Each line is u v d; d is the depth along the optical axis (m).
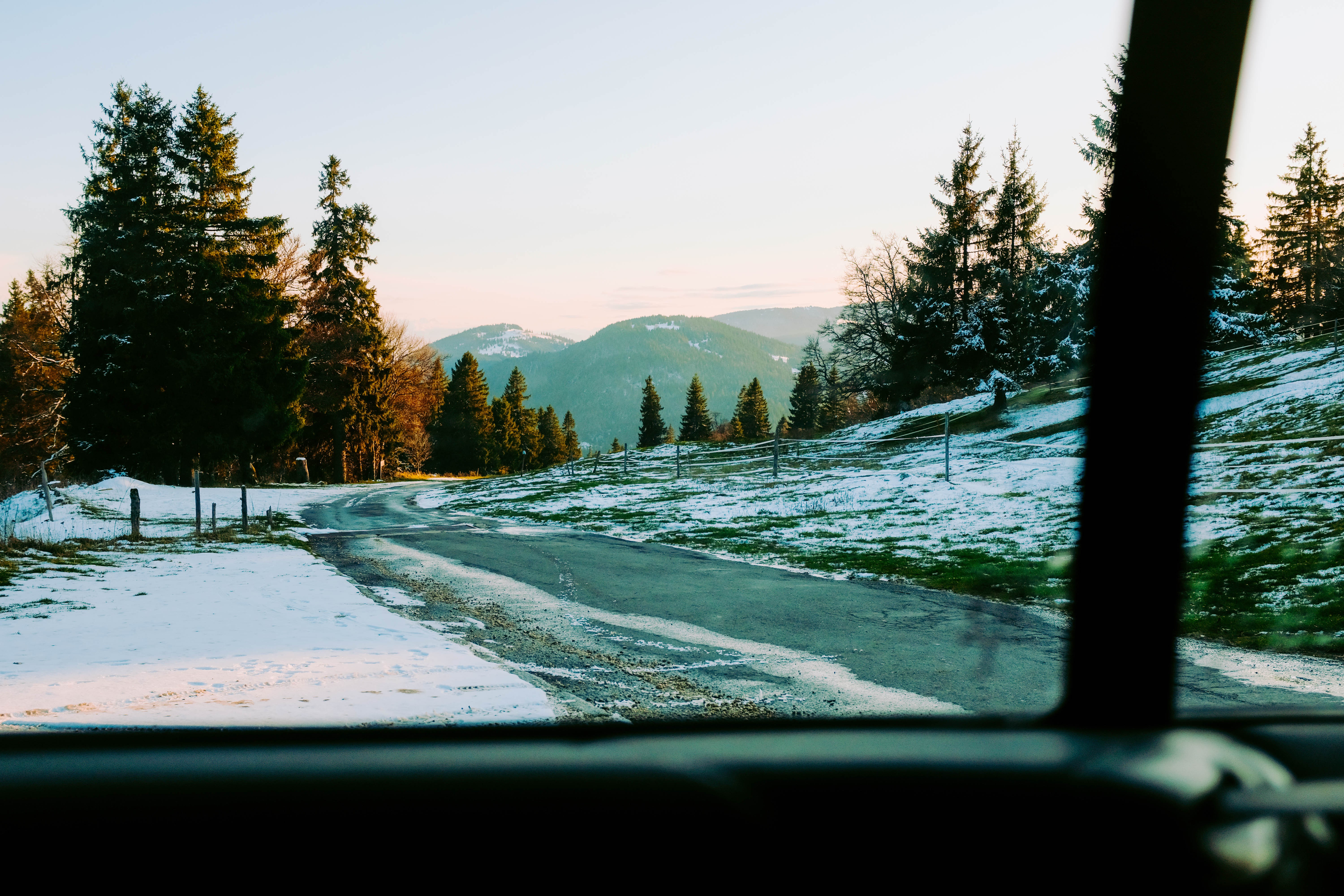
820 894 1.37
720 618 9.54
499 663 7.04
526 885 1.32
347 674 6.39
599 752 1.61
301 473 60.81
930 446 35.03
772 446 44.03
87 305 43.66
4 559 12.97
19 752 1.55
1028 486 20.92
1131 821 1.47
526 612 10.09
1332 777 1.66
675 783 1.48
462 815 1.37
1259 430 23.30
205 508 30.22
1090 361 4.80
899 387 47.19
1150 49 3.63
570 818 1.39
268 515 25.45
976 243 42.28
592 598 11.11
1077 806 1.50
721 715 5.43
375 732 1.75
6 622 8.66
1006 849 1.44
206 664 6.69
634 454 51.62
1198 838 1.42
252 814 1.35
